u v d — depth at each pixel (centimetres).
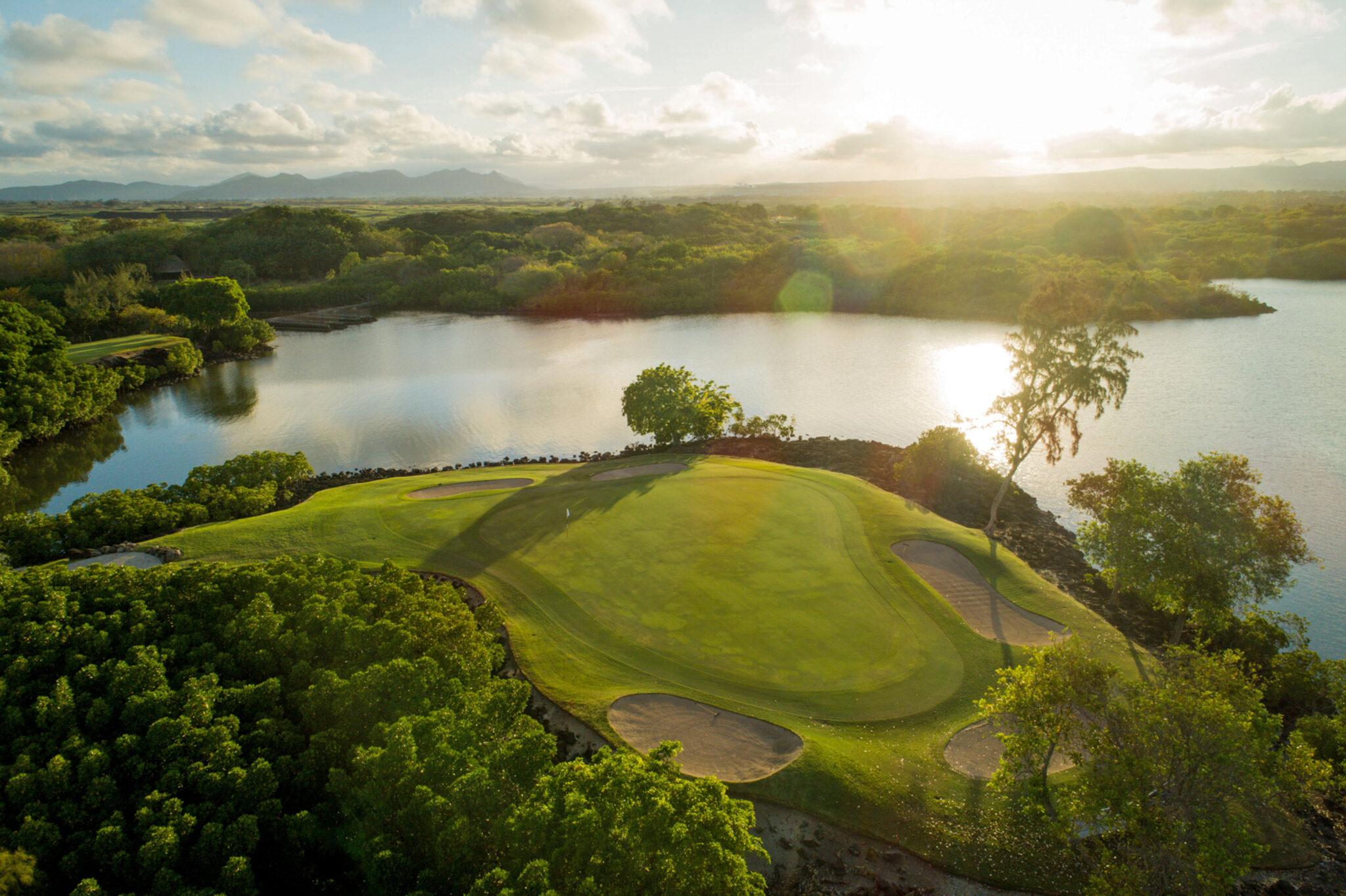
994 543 4209
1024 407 4434
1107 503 3884
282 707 2305
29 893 1647
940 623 3275
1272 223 18725
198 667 2423
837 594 3497
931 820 2217
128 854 1725
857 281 15425
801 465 6097
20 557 4144
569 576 3722
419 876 1669
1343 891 2084
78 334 11262
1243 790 1692
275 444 7200
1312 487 5297
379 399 8756
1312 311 12381
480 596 3600
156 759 2000
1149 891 1683
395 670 2277
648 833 1596
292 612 2714
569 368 10156
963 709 2708
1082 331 4216
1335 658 3434
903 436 6975
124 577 2833
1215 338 10475
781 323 13400
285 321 14175
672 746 1998
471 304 15875
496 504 4709
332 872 1953
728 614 3341
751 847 1691
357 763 1995
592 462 6088
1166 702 1730
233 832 1798
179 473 6588
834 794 2303
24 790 1845
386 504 4759
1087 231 17962
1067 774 2342
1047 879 2033
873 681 2866
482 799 1792
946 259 15125
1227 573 3297
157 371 9950
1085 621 3353
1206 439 6397
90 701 2189
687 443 6819
